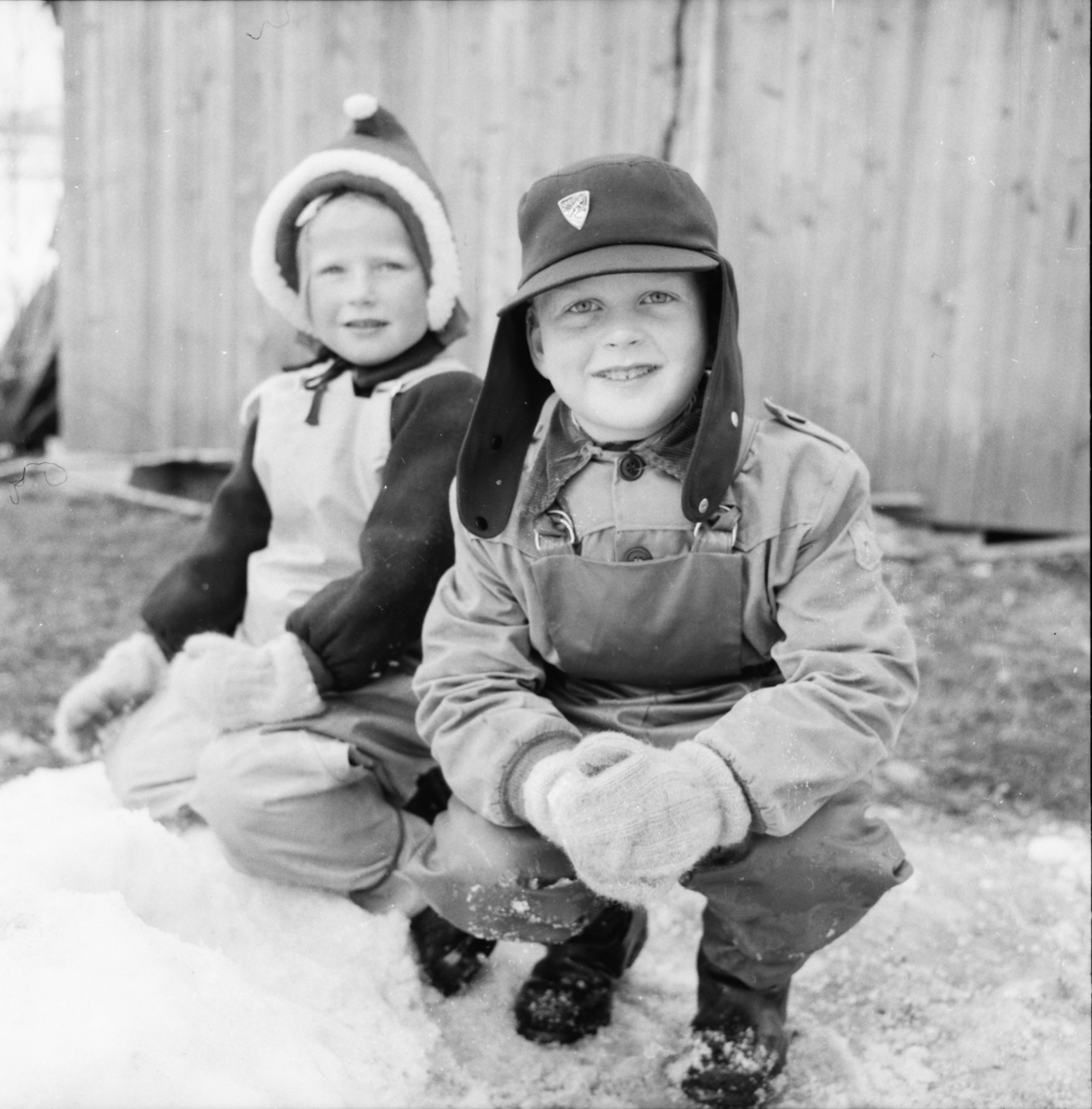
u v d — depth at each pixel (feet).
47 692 9.89
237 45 15.67
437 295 6.74
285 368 7.40
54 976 4.20
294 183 6.75
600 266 4.93
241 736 6.05
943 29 14.15
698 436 4.96
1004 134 14.24
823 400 15.20
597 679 5.60
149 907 5.27
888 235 14.76
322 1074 4.42
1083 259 14.32
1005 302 14.61
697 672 5.43
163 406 16.72
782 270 15.03
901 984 6.27
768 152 14.83
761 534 5.19
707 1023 5.35
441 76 15.34
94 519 15.33
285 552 6.75
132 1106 3.81
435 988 5.83
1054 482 14.85
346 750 5.87
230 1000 4.46
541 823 4.84
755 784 4.71
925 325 14.87
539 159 15.30
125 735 7.07
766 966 5.21
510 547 5.47
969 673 11.00
